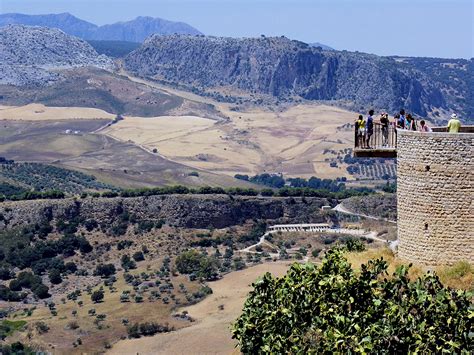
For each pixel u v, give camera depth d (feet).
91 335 341.00
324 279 103.24
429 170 111.86
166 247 513.04
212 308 369.91
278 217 567.18
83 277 459.73
